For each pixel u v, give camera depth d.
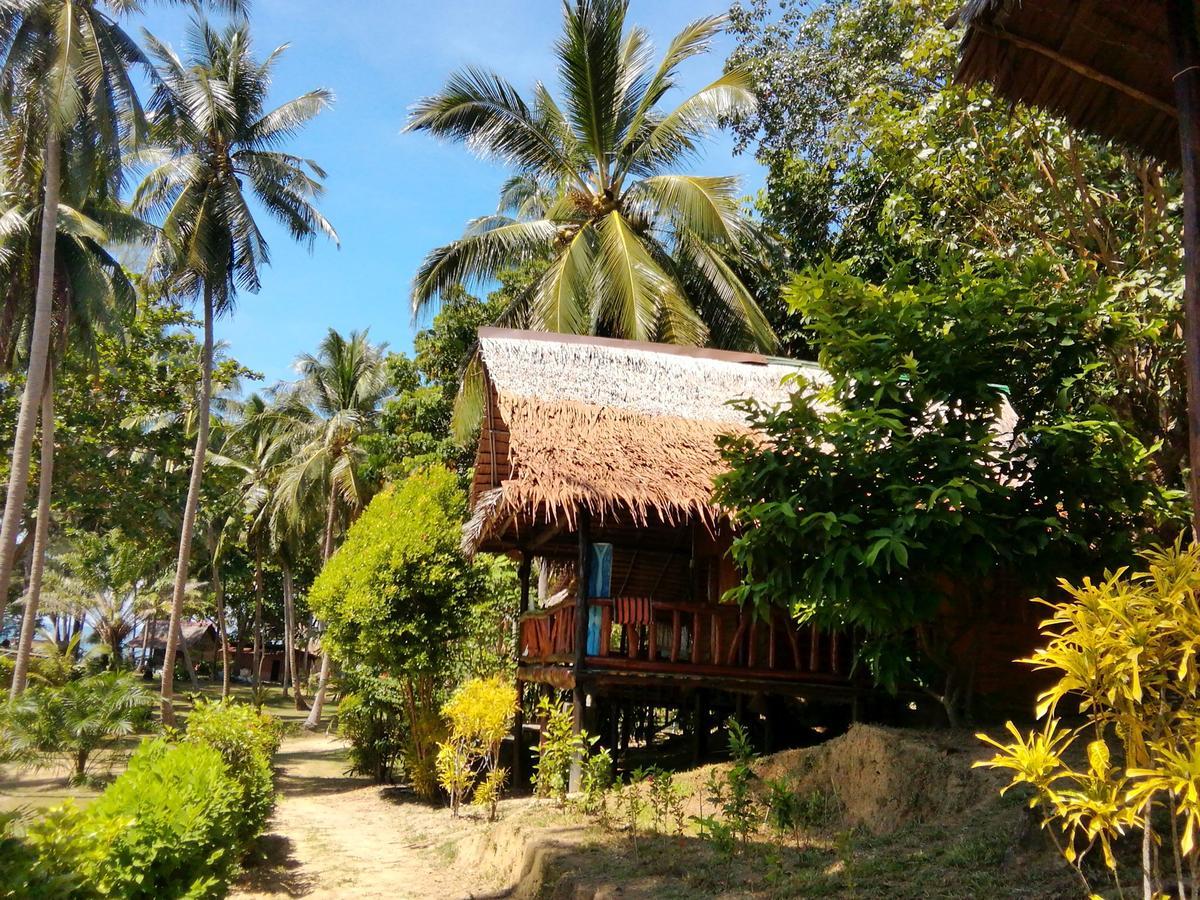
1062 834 4.97
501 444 12.86
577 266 16.83
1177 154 5.05
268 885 8.91
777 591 6.96
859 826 6.63
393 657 15.10
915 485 6.48
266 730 15.11
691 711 13.87
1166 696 3.18
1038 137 10.01
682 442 10.85
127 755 17.02
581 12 16.89
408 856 10.32
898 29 17.14
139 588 40.59
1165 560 3.05
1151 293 8.83
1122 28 4.33
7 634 37.44
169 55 22.12
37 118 18.44
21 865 4.13
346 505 34.91
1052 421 7.13
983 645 8.42
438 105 17.31
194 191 22.09
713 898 5.46
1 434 25.02
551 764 10.40
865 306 7.09
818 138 18.67
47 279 18.58
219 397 34.78
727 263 18.92
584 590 10.55
